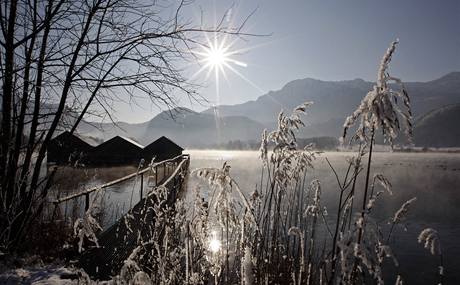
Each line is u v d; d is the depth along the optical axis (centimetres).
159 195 344
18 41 633
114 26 639
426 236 251
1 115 616
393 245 1334
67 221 684
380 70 194
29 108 657
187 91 655
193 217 296
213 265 294
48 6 622
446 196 2822
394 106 188
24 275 473
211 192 295
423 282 1016
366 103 194
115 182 748
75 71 636
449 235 1593
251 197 397
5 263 524
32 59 604
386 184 217
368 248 191
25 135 692
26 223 643
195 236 296
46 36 625
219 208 270
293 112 435
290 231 291
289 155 428
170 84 647
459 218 1959
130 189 2258
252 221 283
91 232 250
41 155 645
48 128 657
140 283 212
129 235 587
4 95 610
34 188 640
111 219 835
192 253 301
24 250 599
